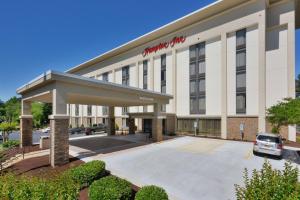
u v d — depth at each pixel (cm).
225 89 2653
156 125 2309
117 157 1507
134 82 4038
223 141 2362
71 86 1434
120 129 4266
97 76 5038
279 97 2323
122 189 736
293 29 2298
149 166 1273
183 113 3155
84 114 5541
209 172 1156
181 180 1033
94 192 703
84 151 1734
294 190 389
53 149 1293
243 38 2566
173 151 1723
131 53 4078
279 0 2388
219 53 2777
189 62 3120
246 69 2517
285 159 1443
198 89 2992
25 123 2052
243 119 2503
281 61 2353
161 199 662
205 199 825
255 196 402
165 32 3372
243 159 1438
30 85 1644
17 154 1661
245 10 2517
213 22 2819
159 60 3566
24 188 532
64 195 520
